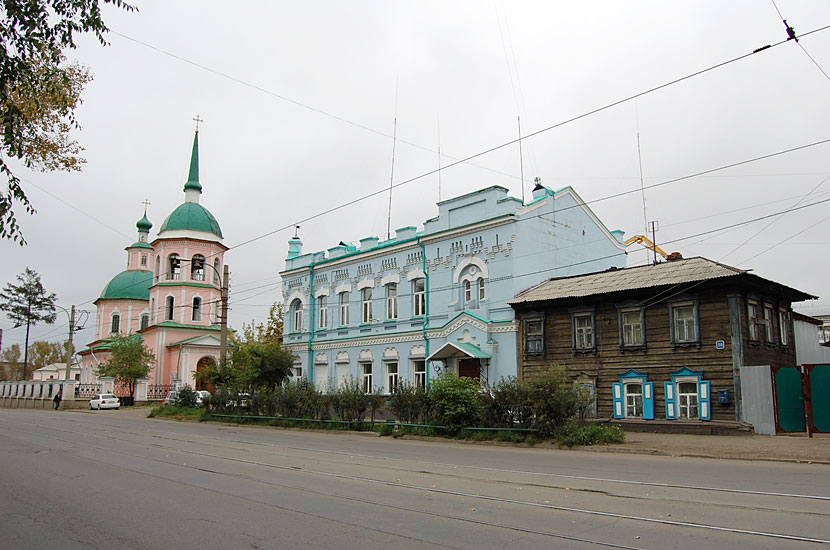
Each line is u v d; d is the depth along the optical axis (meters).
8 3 8.70
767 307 25.00
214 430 28.88
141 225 78.19
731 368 22.06
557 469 14.13
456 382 24.08
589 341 26.42
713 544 7.22
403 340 33.66
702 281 22.61
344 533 8.03
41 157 14.42
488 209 30.30
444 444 21.83
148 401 57.97
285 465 15.05
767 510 9.01
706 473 13.17
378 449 19.52
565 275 31.55
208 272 64.06
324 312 40.03
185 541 7.83
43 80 10.36
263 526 8.49
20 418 38.41
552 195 31.55
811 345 29.59
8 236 8.52
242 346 38.56
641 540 7.46
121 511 9.66
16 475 13.65
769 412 20.89
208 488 11.63
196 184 66.06
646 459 16.34
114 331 73.50
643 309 24.72
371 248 36.88
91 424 32.53
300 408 31.17
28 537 8.18
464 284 31.38
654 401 24.05
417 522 8.60
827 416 20.20
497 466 14.77
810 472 13.23
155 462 15.77
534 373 27.72
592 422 21.11
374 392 34.66
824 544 7.14
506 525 8.34
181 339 61.69
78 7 9.02
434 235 32.38
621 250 36.25
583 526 8.23
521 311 28.52
